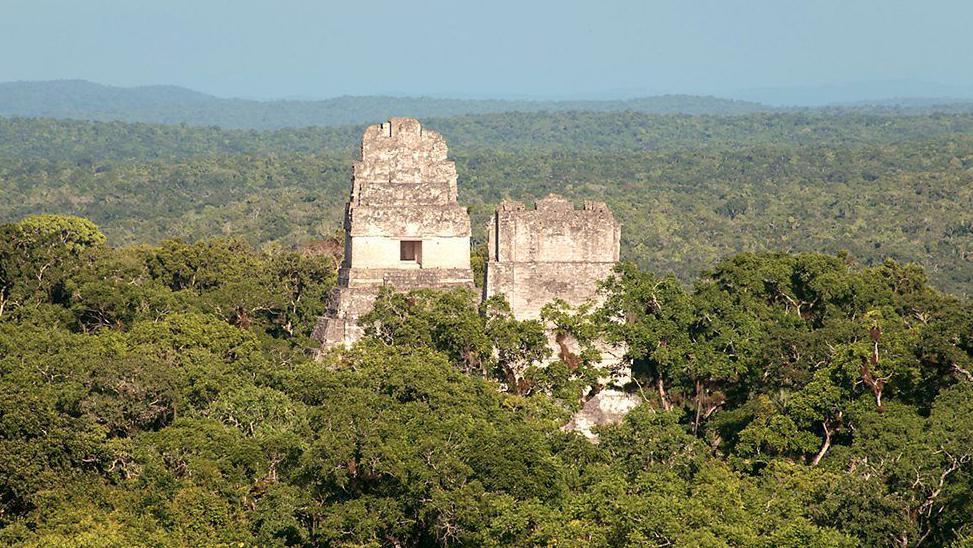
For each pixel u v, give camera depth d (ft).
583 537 593.01
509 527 605.31
